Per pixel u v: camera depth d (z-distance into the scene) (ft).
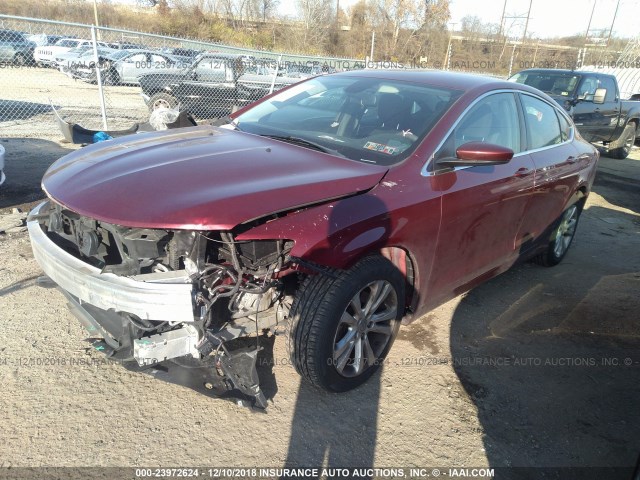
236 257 7.80
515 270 16.39
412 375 10.37
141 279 7.71
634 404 10.13
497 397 9.99
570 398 10.16
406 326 12.23
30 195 19.24
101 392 9.11
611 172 34.88
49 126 33.71
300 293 8.64
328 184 8.55
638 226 22.44
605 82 36.42
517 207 12.34
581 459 8.63
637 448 8.96
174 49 49.47
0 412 8.43
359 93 11.93
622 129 38.83
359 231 8.46
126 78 55.06
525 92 13.28
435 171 9.95
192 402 9.07
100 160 9.47
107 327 8.86
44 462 7.59
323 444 8.41
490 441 8.84
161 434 8.30
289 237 7.84
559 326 12.90
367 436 8.68
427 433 8.88
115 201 7.84
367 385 9.95
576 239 20.06
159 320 7.67
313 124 11.35
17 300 11.75
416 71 12.87
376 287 9.21
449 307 13.39
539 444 8.89
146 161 9.14
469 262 11.41
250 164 9.05
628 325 13.20
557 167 13.83
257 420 8.79
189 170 8.64
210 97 36.86
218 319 8.54
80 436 8.11
